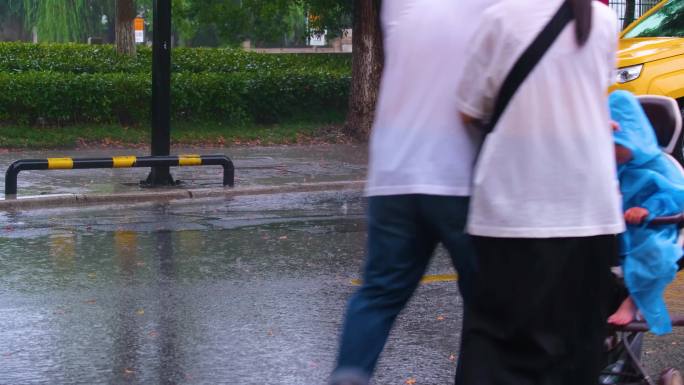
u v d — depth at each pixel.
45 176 16.03
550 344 3.96
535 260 3.85
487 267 3.92
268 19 28.48
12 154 19.02
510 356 4.00
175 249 10.09
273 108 24.47
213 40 72.75
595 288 4.04
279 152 20.55
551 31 3.76
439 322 7.26
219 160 14.93
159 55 14.68
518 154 3.81
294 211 13.02
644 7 25.00
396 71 4.07
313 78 25.25
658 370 6.14
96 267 9.15
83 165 13.92
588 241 3.95
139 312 7.49
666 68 13.29
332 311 7.55
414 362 6.29
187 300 7.87
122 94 22.23
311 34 29.94
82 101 21.80
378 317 4.16
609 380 5.25
